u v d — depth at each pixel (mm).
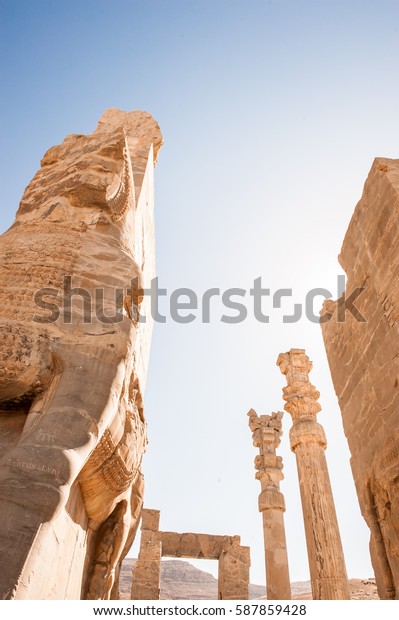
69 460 3238
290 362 13727
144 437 5141
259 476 16281
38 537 2848
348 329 7625
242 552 21312
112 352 4160
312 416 12484
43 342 3953
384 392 6395
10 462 3088
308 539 10391
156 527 20906
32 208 5559
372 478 6621
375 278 6773
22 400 3904
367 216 6965
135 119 9617
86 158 5703
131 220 5840
